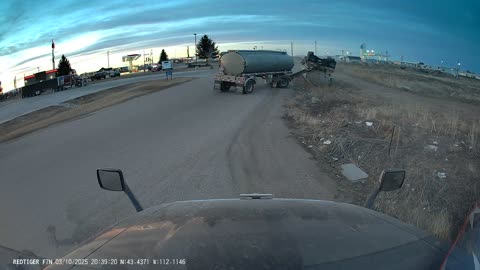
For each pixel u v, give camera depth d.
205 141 13.83
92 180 9.88
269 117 18.45
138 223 2.52
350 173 9.55
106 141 14.73
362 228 2.33
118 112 22.31
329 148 11.84
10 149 14.64
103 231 2.61
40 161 12.41
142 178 9.90
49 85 53.62
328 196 8.20
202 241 2.10
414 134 12.74
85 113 23.56
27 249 6.02
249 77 30.58
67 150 13.67
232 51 31.02
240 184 9.17
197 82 41.53
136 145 13.73
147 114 20.81
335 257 1.96
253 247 2.02
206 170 10.38
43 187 9.56
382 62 95.94
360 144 11.80
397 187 3.40
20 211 7.91
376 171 9.58
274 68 33.88
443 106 23.34
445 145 11.34
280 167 10.44
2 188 9.68
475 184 8.19
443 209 7.04
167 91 32.88
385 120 15.31
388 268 1.90
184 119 18.66
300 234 2.18
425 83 43.31
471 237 3.26
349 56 102.81
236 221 2.36
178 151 12.55
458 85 46.09
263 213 2.50
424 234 2.38
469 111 21.14
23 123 24.39
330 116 17.22
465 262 2.06
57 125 19.75
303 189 8.69
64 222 7.21
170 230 2.29
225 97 27.75
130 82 54.88
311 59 36.66
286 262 1.89
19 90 70.06
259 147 12.71
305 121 16.55
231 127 16.25
